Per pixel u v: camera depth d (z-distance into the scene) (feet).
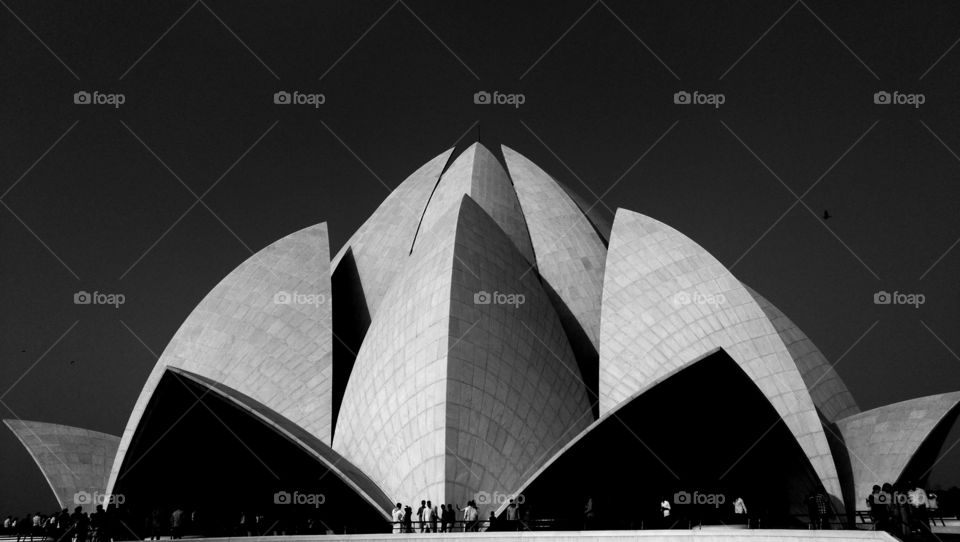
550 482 91.86
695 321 107.55
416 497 94.73
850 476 101.24
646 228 119.14
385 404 102.83
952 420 102.58
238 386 119.44
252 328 124.26
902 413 102.17
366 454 103.30
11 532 121.08
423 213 141.18
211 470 103.65
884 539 57.16
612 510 93.40
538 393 103.40
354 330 131.23
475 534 77.56
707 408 93.50
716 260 111.04
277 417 100.89
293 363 119.14
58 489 122.93
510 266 112.37
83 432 131.54
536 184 149.48
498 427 97.96
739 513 84.58
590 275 132.57
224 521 102.32
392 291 115.24
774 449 97.35
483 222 115.34
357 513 97.91
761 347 102.89
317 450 96.37
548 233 138.92
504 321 104.78
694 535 67.36
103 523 83.25
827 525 86.02
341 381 124.98
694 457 96.58
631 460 94.73
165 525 97.60
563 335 113.50
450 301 100.99
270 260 130.62
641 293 112.98
